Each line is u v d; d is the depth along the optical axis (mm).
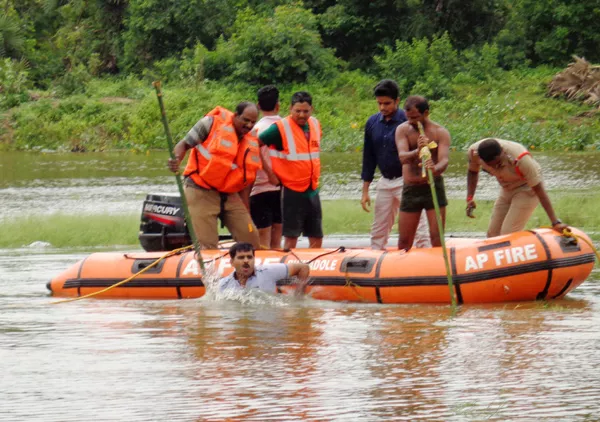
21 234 26672
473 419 8789
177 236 18125
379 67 75812
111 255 17656
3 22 81125
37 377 10477
